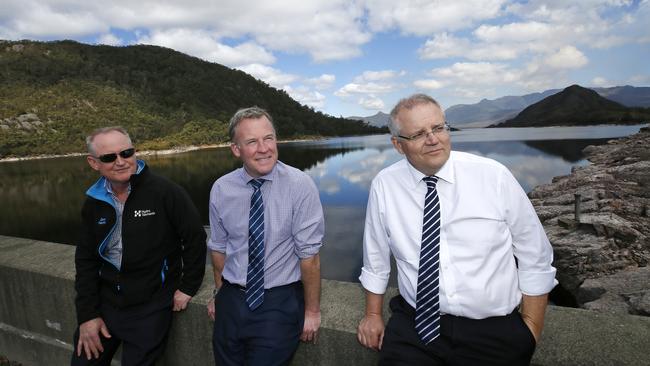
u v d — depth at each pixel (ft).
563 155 205.98
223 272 6.11
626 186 61.41
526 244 4.52
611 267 34.32
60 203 174.09
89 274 6.43
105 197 6.18
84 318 6.36
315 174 208.33
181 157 335.67
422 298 4.57
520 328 4.42
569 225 42.50
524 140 346.13
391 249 5.04
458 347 4.47
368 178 184.44
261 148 5.47
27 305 8.25
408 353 4.65
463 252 4.42
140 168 6.31
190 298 6.63
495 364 4.43
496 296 4.41
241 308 5.66
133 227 6.18
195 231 6.48
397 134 4.62
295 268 5.91
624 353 4.48
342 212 105.81
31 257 8.58
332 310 5.99
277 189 5.71
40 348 8.26
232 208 5.84
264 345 5.44
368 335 5.18
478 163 4.55
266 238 5.69
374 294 5.24
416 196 4.71
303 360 5.95
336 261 63.87
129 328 6.31
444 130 4.47
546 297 4.54
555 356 4.59
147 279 6.33
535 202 62.44
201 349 6.71
